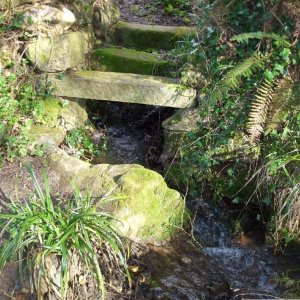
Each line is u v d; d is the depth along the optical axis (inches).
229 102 89.1
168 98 94.0
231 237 89.1
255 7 84.5
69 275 72.9
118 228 79.1
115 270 77.1
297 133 84.0
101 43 115.3
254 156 90.6
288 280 78.1
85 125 110.3
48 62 98.5
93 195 86.6
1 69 97.5
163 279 78.4
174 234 86.9
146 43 115.9
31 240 71.1
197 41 92.5
